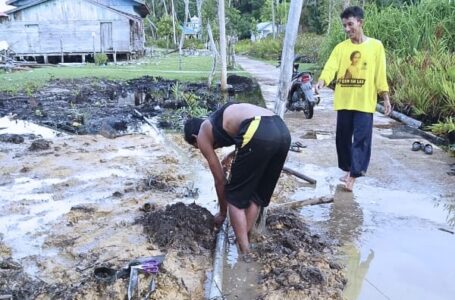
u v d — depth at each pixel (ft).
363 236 12.73
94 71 60.08
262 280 10.45
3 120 29.86
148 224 12.75
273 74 56.54
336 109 16.29
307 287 9.96
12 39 79.00
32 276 10.73
